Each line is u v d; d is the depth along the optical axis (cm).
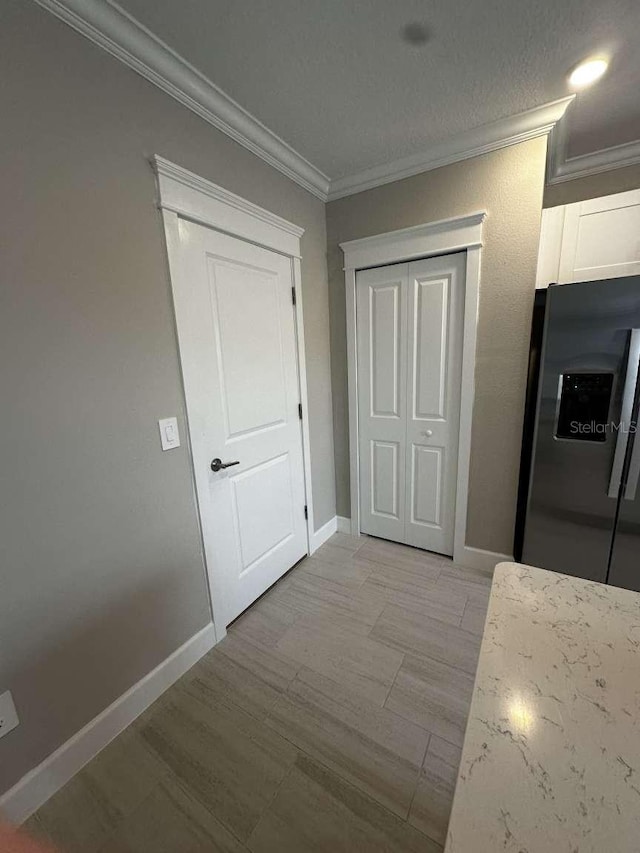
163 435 141
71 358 111
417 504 241
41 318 104
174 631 152
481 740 49
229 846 100
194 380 150
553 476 185
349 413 251
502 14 114
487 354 196
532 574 85
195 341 150
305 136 173
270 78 137
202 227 149
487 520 214
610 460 171
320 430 247
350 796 110
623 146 200
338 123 164
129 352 127
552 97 153
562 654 63
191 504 155
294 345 212
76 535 116
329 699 141
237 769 118
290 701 141
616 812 40
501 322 190
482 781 44
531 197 173
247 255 173
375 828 102
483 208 184
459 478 216
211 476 163
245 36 118
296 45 122
